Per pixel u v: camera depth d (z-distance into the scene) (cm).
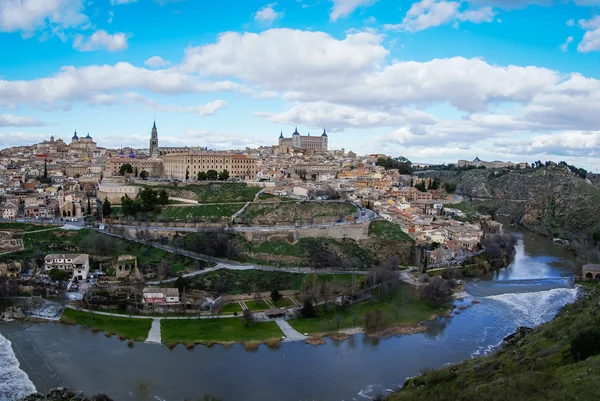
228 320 19238
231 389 13938
